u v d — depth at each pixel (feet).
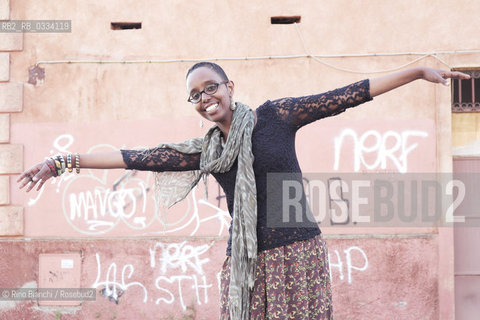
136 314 19.36
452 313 18.47
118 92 19.89
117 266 19.52
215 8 19.71
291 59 19.36
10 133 20.11
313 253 6.98
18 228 19.81
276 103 7.07
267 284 6.79
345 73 19.19
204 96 6.99
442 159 18.83
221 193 19.30
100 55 20.01
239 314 6.70
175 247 19.33
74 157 7.74
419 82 19.02
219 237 19.21
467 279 19.45
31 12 20.22
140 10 19.97
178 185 8.28
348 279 18.76
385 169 18.97
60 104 20.04
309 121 6.99
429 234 18.70
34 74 20.15
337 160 19.11
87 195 19.80
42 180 7.65
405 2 19.10
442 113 18.89
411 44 19.03
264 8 19.54
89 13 20.11
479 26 18.85
